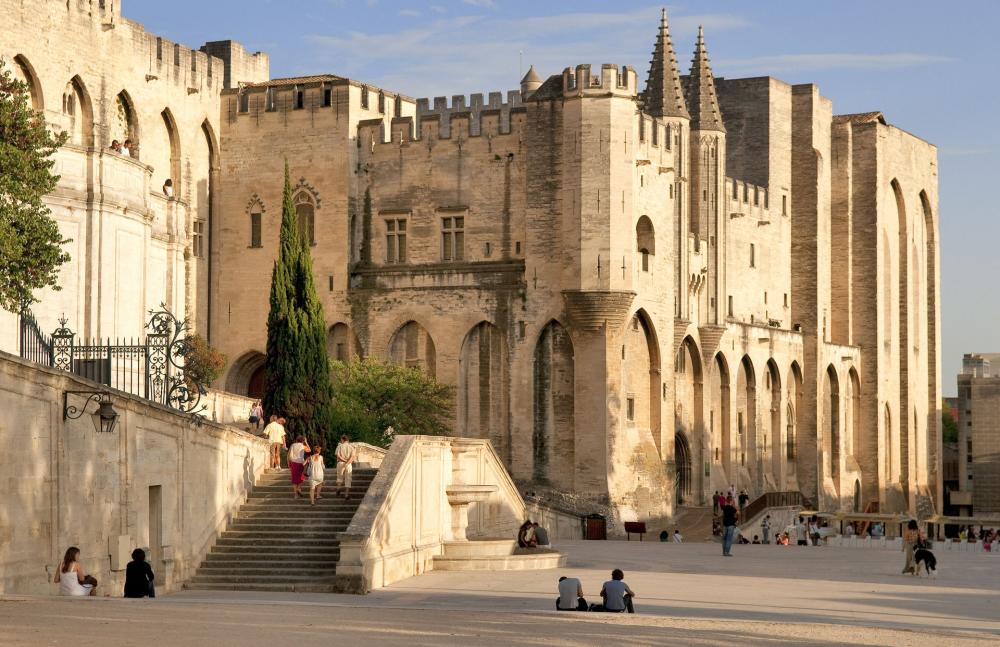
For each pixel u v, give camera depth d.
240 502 47.69
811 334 110.56
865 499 117.88
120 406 40.28
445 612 33.38
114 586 39.72
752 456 102.19
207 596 39.84
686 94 98.31
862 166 117.44
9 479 35.69
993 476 160.00
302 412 63.91
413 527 47.28
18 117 44.06
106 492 39.56
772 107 109.06
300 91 85.75
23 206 44.19
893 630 32.78
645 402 84.12
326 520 46.72
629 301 79.94
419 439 47.91
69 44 73.81
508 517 57.56
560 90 80.75
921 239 130.00
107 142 76.62
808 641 30.25
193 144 84.62
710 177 94.31
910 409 124.50
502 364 82.00
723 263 94.88
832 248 117.44
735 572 50.44
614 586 36.19
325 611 32.78
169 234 62.59
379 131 85.12
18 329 49.72
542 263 80.94
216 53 88.94
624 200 80.00
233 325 86.06
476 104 102.25
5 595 33.84
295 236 65.25
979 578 49.94
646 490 82.75
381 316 84.19
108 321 53.28
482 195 82.81
